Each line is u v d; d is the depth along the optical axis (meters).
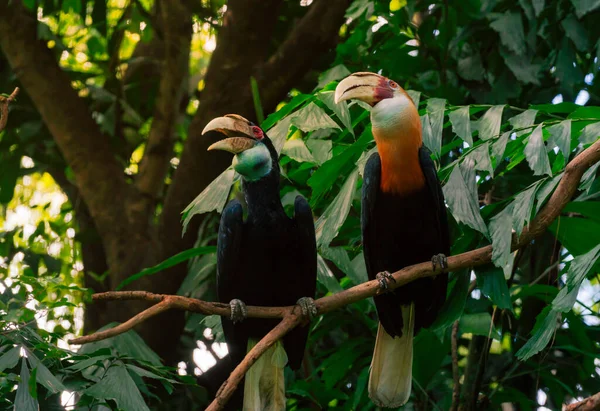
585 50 8.70
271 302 6.21
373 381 6.13
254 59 10.07
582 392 8.49
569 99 8.91
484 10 8.88
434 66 8.84
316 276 6.25
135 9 11.13
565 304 5.29
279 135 6.18
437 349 7.45
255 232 6.06
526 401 7.81
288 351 6.27
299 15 11.73
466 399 7.56
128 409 4.98
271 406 5.96
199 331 9.63
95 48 12.41
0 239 11.39
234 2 10.12
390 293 6.25
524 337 8.21
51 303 5.02
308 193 7.79
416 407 7.85
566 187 5.50
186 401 9.10
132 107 12.35
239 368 5.09
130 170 12.75
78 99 10.57
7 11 10.24
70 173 11.84
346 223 7.73
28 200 13.61
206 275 8.95
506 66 8.96
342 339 9.38
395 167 6.03
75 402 5.78
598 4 8.10
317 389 7.70
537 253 8.58
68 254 12.27
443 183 6.25
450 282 6.49
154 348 9.73
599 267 6.30
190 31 10.88
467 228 6.12
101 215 10.41
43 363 5.21
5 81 11.45
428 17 8.91
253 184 6.15
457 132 5.98
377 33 9.55
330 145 6.26
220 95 9.99
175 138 11.16
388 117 5.91
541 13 8.79
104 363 5.59
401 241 6.30
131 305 9.95
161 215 10.05
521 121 6.05
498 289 5.77
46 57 10.44
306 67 10.17
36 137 11.42
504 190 8.46
